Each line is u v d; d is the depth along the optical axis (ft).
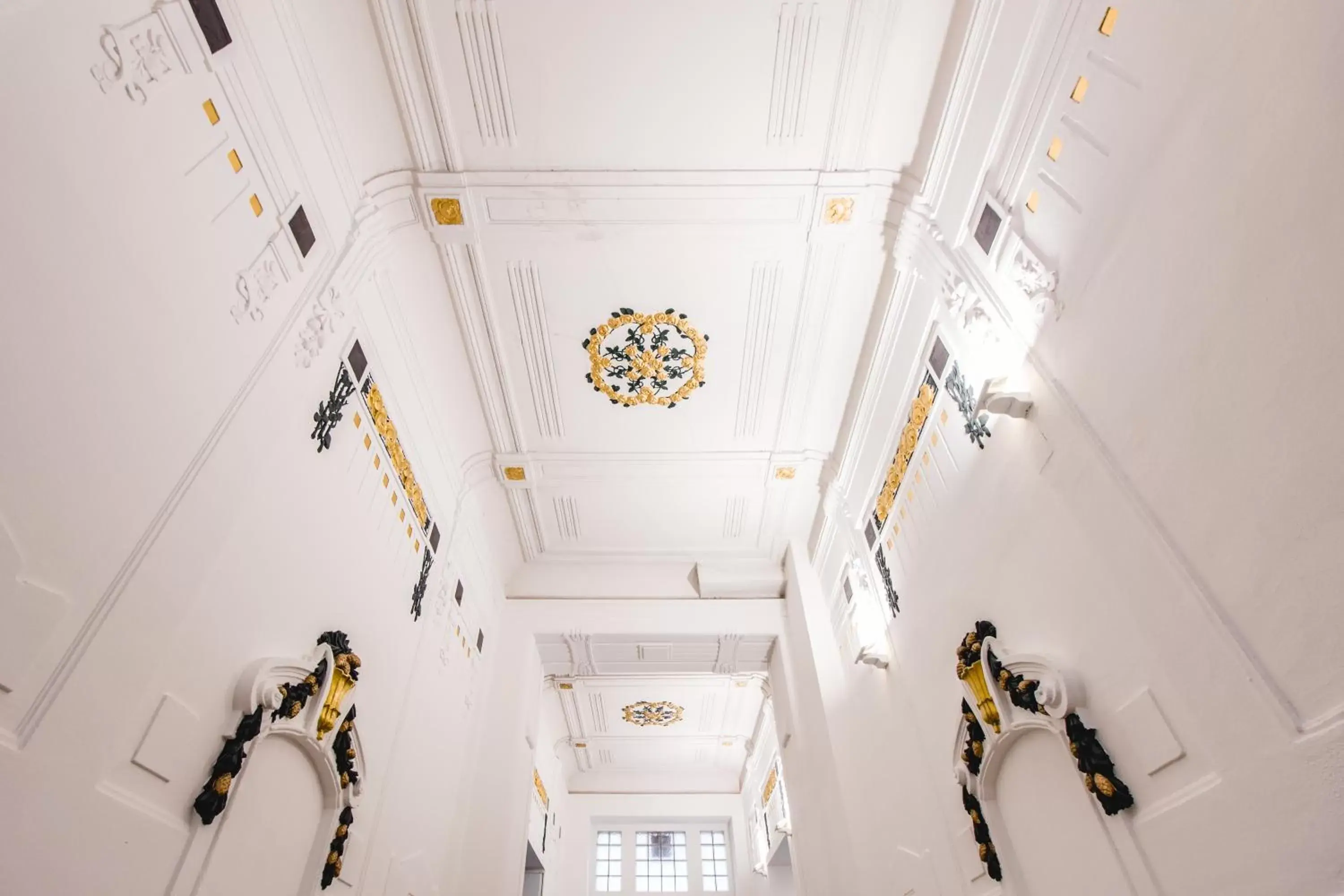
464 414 22.65
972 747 14.62
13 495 7.00
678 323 20.89
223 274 10.73
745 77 15.69
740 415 23.85
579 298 20.07
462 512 23.53
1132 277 10.07
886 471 20.66
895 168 17.10
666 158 17.07
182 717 9.41
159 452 9.13
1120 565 10.18
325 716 13.16
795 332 21.11
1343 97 6.98
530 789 26.14
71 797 7.49
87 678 7.79
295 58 12.78
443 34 14.61
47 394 7.48
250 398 11.21
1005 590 13.66
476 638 25.32
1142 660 9.75
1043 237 12.23
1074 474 11.29
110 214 8.48
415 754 18.62
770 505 27.48
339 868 13.28
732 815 47.65
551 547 29.25
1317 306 7.23
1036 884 12.81
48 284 7.57
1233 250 8.31
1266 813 7.72
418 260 18.21
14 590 6.92
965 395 15.52
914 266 17.35
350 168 15.16
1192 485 8.88
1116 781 10.20
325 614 13.82
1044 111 12.25
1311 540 7.25
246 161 11.46
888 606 20.52
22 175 7.30
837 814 22.40
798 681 26.89
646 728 43.75
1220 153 8.52
